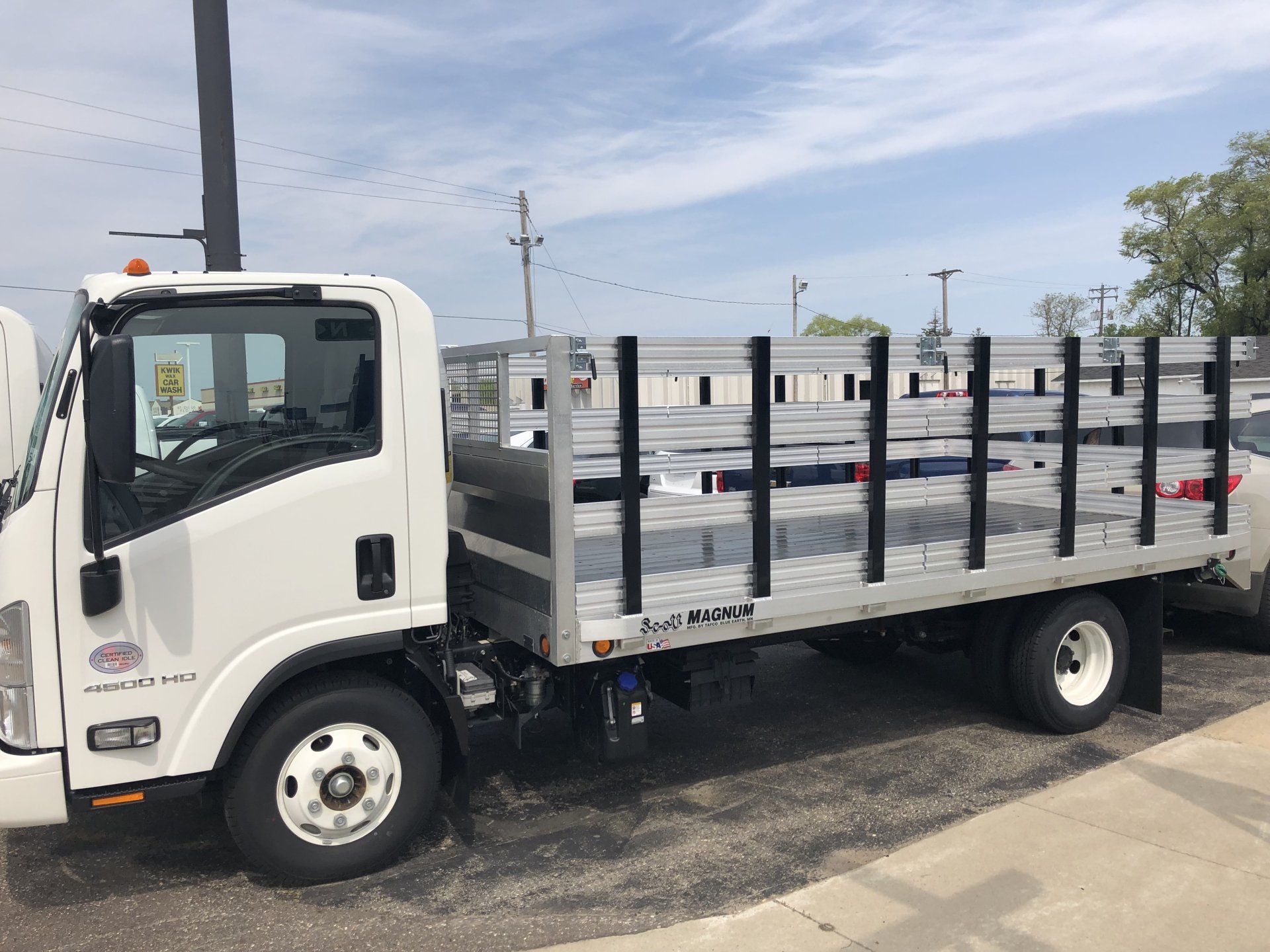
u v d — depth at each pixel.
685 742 5.43
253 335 3.45
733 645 4.43
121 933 3.42
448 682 3.92
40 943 3.37
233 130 6.14
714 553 4.75
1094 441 7.16
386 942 3.33
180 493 3.35
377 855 3.76
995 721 5.68
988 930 3.26
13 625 3.17
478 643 4.23
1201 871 3.63
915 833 4.15
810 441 4.18
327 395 3.57
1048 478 4.91
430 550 3.74
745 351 4.00
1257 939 3.18
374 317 3.62
